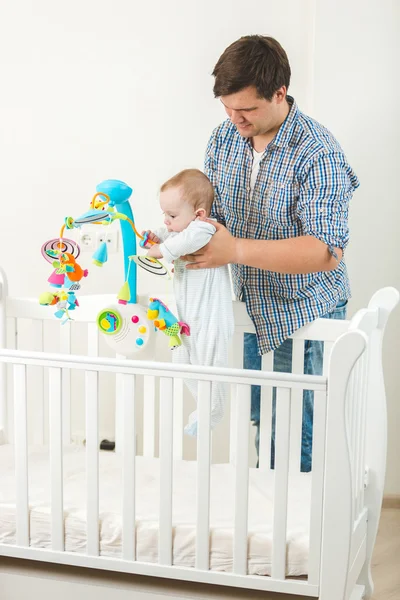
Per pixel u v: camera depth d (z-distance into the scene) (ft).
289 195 6.08
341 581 5.38
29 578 6.02
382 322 6.33
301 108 7.94
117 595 5.88
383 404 6.36
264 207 6.28
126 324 6.67
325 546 5.36
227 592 5.78
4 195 8.46
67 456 6.88
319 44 7.72
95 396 5.66
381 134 7.82
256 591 5.77
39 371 7.38
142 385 8.45
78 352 8.52
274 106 5.80
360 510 6.14
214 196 6.03
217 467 6.66
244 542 5.50
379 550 7.72
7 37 8.22
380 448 6.39
